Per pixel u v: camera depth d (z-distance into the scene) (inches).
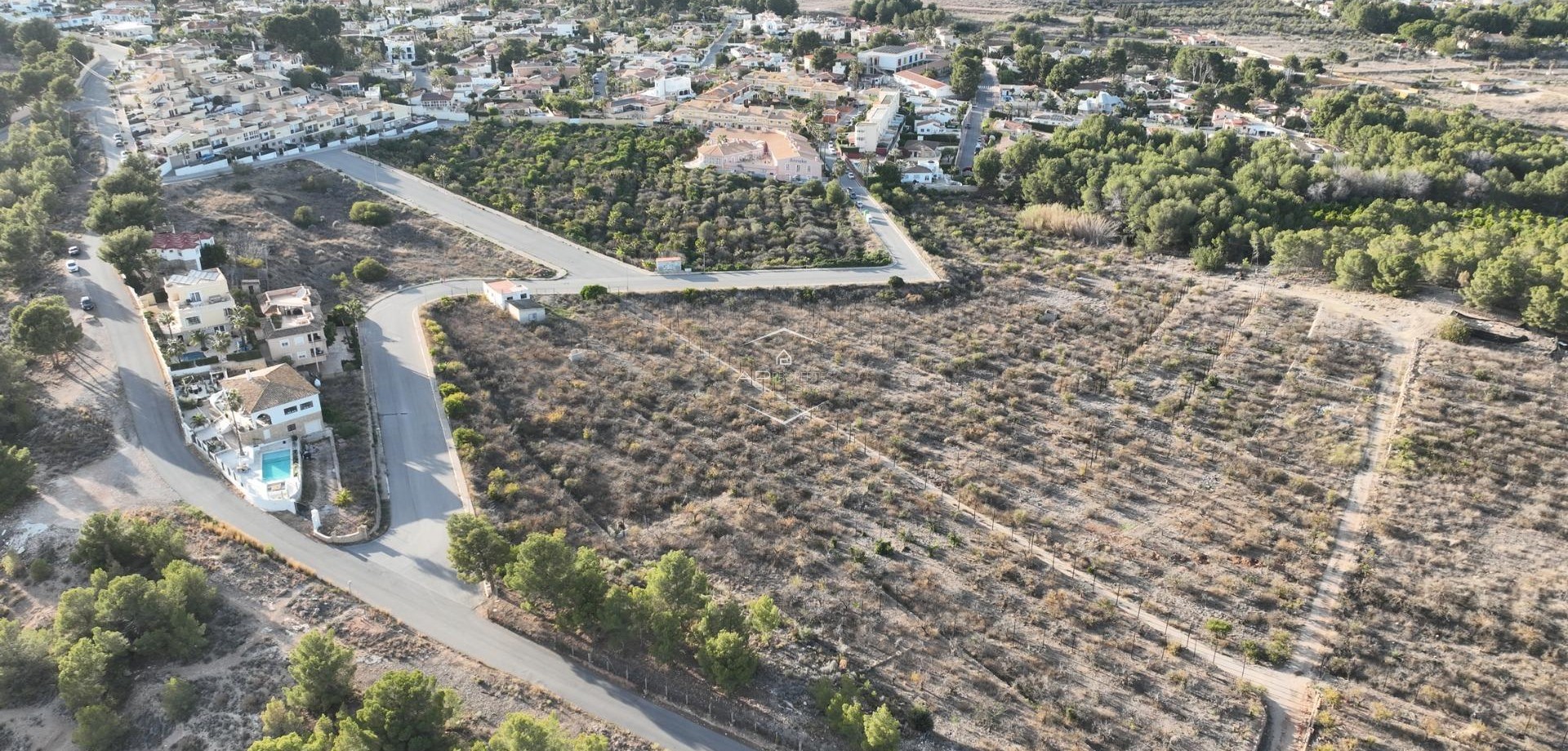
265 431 4384.8
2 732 3184.1
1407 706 3395.7
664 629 3376.0
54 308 4783.5
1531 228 6589.6
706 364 5472.4
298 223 6742.1
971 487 4488.2
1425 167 7785.4
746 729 3260.3
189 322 5029.5
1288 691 3464.6
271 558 3791.8
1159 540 4180.6
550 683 3371.1
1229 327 5812.0
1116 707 3383.4
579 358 5403.5
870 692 3344.0
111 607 3282.5
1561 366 5019.7
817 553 4057.6
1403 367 5172.2
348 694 3208.7
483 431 4658.0
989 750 3211.1
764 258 6683.1
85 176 7199.8
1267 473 4539.9
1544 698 3385.8
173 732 3142.2
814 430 4911.4
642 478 4483.3
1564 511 4178.2
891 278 6407.5
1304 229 6855.3
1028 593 3878.0
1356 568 3944.4
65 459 4276.6
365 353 5319.9
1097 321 5994.1
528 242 6796.3
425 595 3698.3
